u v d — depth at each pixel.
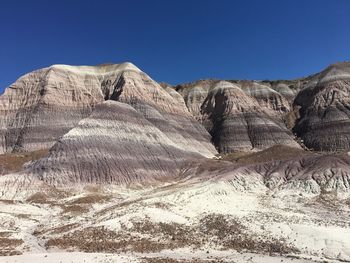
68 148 119.19
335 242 52.94
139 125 140.38
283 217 65.31
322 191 89.44
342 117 169.12
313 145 166.75
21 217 77.06
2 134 164.50
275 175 99.06
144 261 46.12
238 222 61.62
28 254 49.38
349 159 100.81
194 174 123.56
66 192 106.69
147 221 61.69
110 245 54.75
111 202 93.19
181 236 58.28
